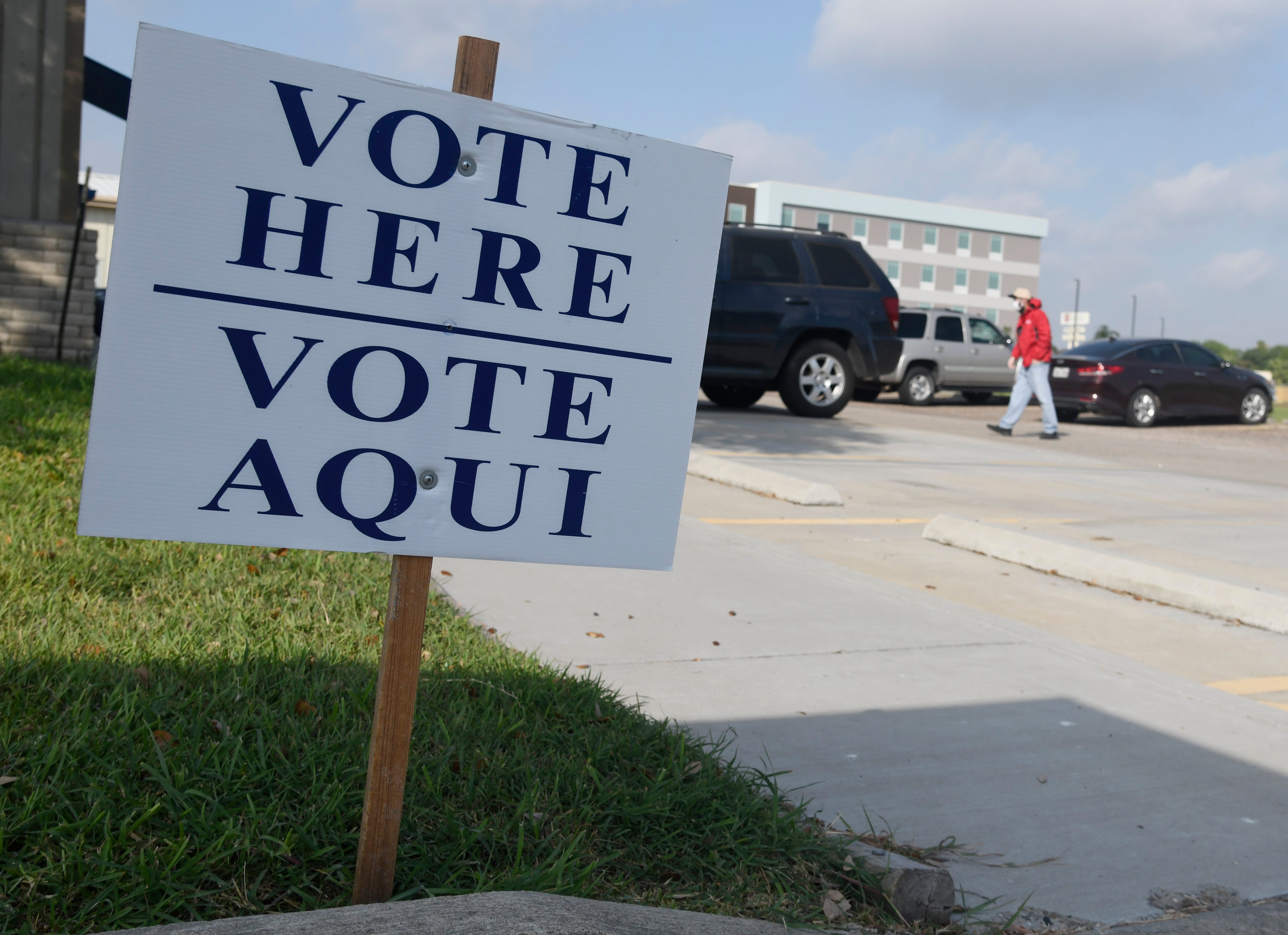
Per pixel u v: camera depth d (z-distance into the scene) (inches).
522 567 214.4
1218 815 122.6
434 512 79.2
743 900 94.1
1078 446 555.8
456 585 196.2
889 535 286.5
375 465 77.2
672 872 96.4
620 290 82.3
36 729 101.9
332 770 100.4
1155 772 134.0
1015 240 3223.4
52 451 240.1
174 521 72.3
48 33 450.3
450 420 78.9
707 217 84.0
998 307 3223.4
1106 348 738.8
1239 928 98.3
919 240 3080.7
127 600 151.9
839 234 581.9
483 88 77.6
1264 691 173.2
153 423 71.2
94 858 81.9
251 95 71.2
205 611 148.2
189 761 98.3
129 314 70.1
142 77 69.0
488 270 78.4
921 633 190.4
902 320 837.8
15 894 79.2
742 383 596.1
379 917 68.8
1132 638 201.2
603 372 82.7
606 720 125.4
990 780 127.8
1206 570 262.7
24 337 457.4
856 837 107.5
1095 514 338.0
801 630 186.7
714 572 225.9
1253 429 745.6
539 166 79.0
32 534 174.2
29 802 87.0
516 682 132.4
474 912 70.2
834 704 150.0
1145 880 106.5
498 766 106.9
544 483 82.0
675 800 105.0
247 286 72.4
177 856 82.9
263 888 85.2
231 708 113.3
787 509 316.2
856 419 604.4
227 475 73.3
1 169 452.8
